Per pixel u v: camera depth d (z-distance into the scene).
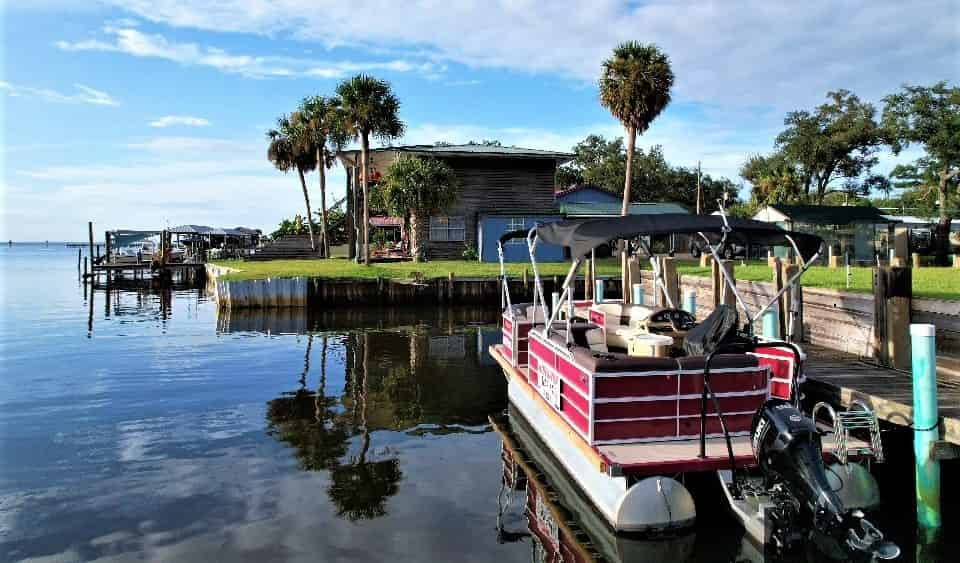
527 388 9.57
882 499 7.21
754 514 6.30
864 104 52.12
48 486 7.77
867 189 55.38
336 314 25.69
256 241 68.06
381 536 6.44
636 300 14.62
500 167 38.25
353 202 44.16
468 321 23.84
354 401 12.07
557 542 6.34
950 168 38.88
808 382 8.65
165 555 6.02
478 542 6.34
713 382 6.80
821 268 22.47
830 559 5.97
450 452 9.15
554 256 36.06
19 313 27.45
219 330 21.73
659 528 6.32
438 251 37.78
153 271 46.31
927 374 6.31
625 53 29.27
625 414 6.70
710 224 7.33
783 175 51.44
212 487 7.74
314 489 7.71
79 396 12.45
